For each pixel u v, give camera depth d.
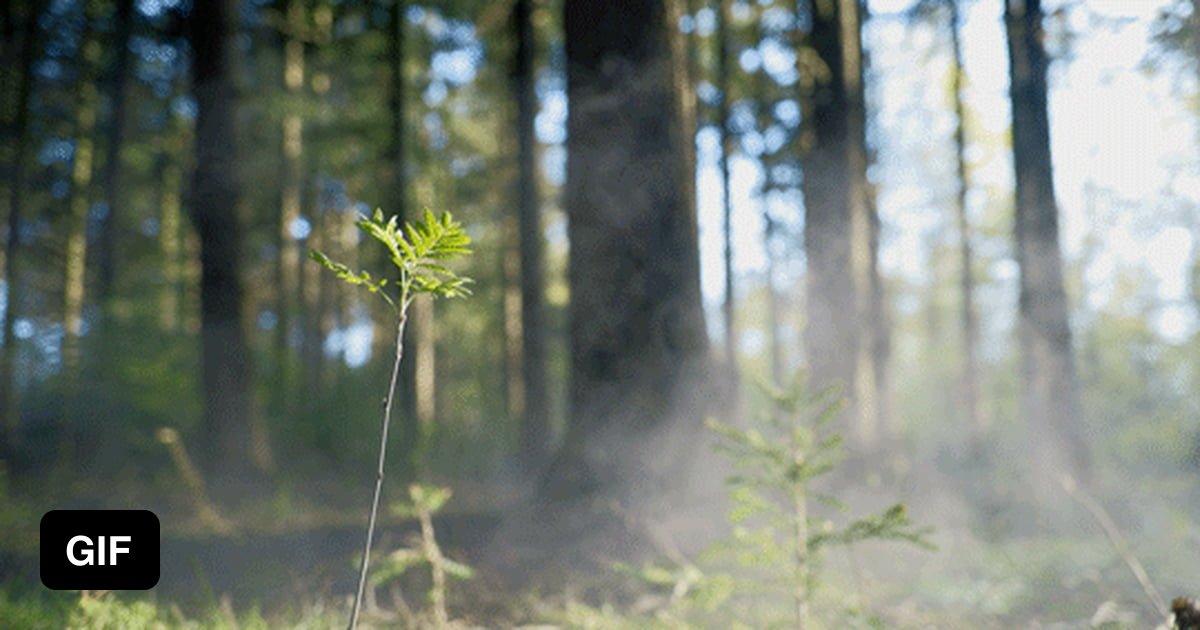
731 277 16.20
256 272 23.70
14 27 17.42
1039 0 10.30
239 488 11.09
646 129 6.37
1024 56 10.63
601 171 6.34
